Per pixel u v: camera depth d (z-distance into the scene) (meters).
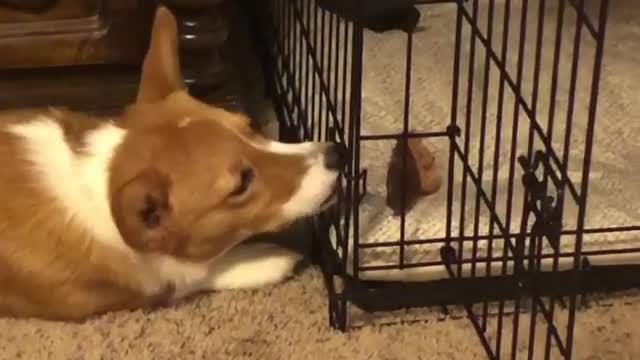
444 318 1.33
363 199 1.37
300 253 1.41
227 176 1.25
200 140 1.25
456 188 1.38
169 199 1.25
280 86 1.60
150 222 1.25
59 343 1.30
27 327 1.32
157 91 1.31
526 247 1.32
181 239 1.28
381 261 1.32
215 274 1.36
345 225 1.29
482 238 1.29
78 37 1.45
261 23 1.70
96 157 1.29
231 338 1.31
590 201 1.35
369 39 1.62
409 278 1.32
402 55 1.59
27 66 1.46
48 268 1.30
